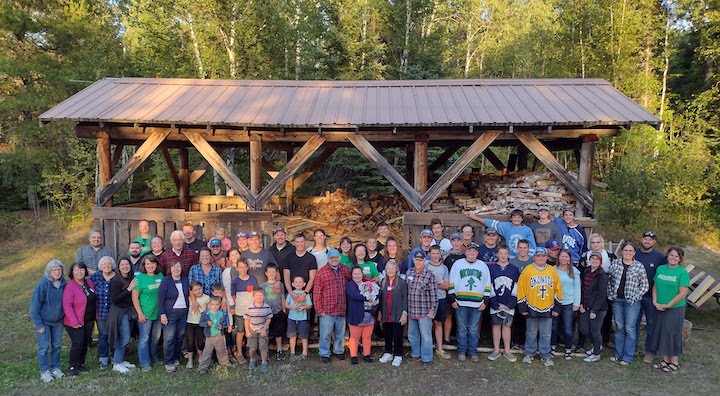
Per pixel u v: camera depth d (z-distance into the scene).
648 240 6.59
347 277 6.61
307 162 18.36
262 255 6.73
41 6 17.36
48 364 6.05
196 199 12.38
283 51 17.61
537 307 6.39
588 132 7.93
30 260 14.05
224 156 17.62
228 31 15.90
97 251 6.83
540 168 12.93
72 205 19.02
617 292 6.55
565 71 19.08
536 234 7.23
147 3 15.62
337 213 11.27
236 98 8.79
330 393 5.69
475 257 6.49
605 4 17.64
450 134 8.09
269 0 16.41
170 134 8.39
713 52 17.59
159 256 6.53
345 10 18.42
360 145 8.01
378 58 19.08
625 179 15.45
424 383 5.96
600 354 6.93
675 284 6.26
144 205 10.22
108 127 8.12
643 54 18.94
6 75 16.89
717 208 17.16
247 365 6.46
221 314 6.23
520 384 5.95
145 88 9.10
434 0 19.89
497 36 25.14
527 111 7.93
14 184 18.25
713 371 6.42
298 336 7.12
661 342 6.39
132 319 6.47
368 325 6.54
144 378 6.02
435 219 7.16
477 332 6.61
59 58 17.66
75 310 6.01
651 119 7.43
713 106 18.30
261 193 8.11
